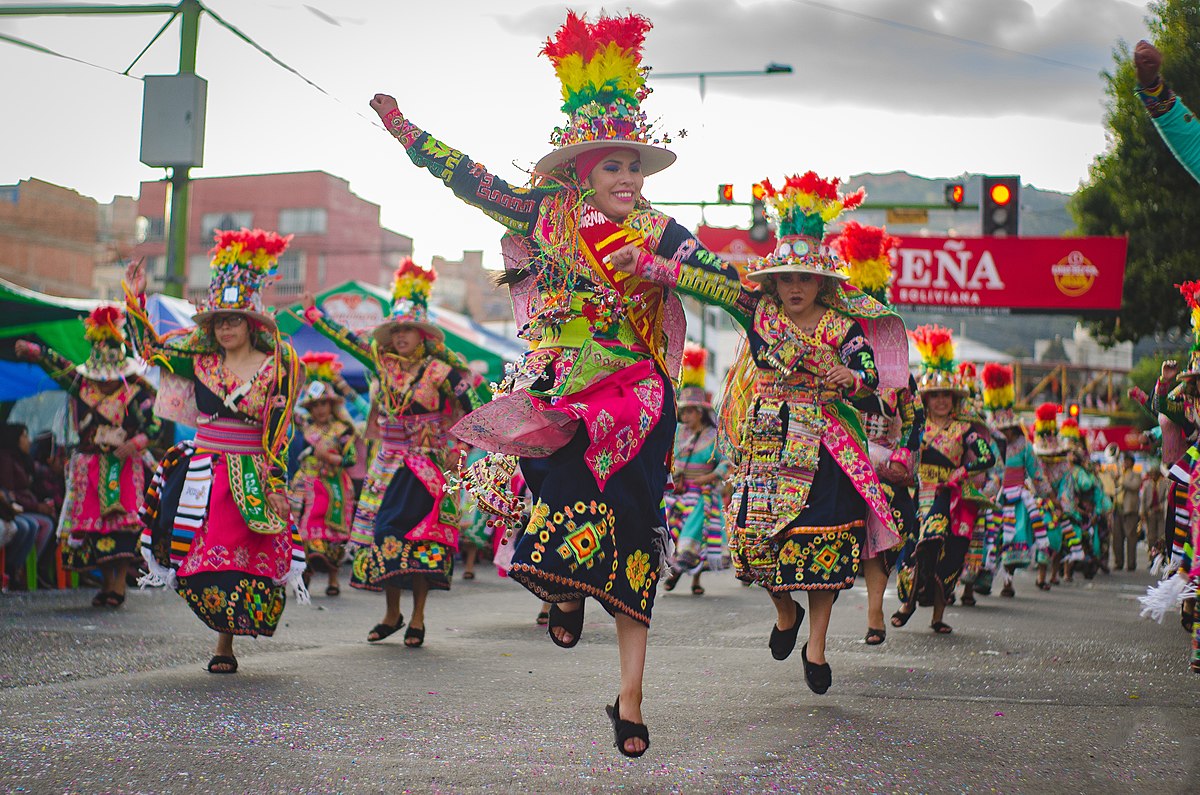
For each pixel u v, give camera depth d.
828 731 4.54
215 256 6.22
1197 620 6.55
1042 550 14.64
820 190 5.42
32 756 3.96
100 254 36.56
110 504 9.28
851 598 12.20
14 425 11.01
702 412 12.33
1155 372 38.69
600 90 4.07
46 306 10.65
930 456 9.03
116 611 8.98
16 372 11.48
